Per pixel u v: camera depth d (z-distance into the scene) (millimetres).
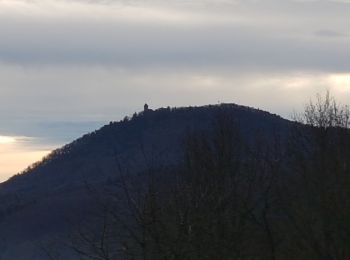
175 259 27641
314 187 47562
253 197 47031
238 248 35062
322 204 46562
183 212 28406
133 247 27453
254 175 48031
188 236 28094
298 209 47562
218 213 32531
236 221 38062
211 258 29719
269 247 46500
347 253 46250
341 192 46781
